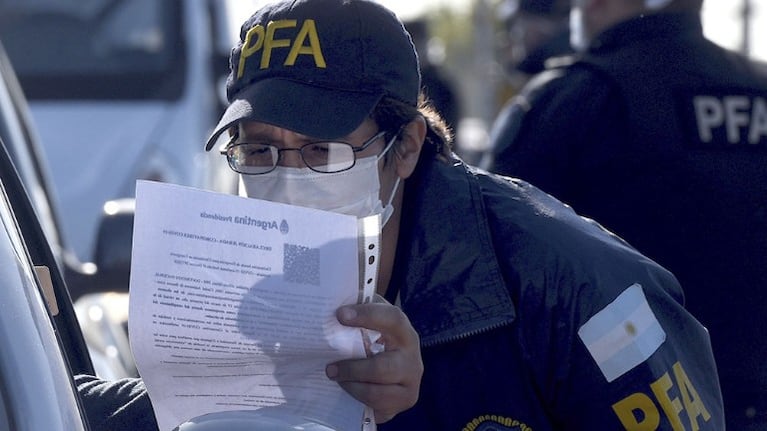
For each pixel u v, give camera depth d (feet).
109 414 8.36
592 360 8.62
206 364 7.29
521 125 12.94
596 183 12.70
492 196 9.05
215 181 23.80
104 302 13.41
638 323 8.67
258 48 8.84
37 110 25.21
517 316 8.66
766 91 12.78
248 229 7.14
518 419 8.74
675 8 12.83
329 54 8.71
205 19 26.27
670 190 12.41
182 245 7.06
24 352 6.57
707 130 12.51
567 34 23.77
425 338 8.63
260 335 7.28
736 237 12.34
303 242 7.26
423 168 9.10
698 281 12.33
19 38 26.20
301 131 8.52
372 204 8.84
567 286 8.64
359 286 7.42
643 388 8.61
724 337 12.26
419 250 8.77
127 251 13.93
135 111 25.23
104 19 26.30
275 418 6.70
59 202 23.86
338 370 7.54
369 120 8.82
